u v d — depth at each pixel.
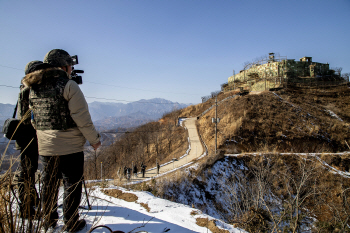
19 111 2.65
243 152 26.77
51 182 2.20
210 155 23.31
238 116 35.28
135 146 46.50
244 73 57.09
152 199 3.99
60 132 2.21
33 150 2.65
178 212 3.54
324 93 45.06
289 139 29.41
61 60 2.52
